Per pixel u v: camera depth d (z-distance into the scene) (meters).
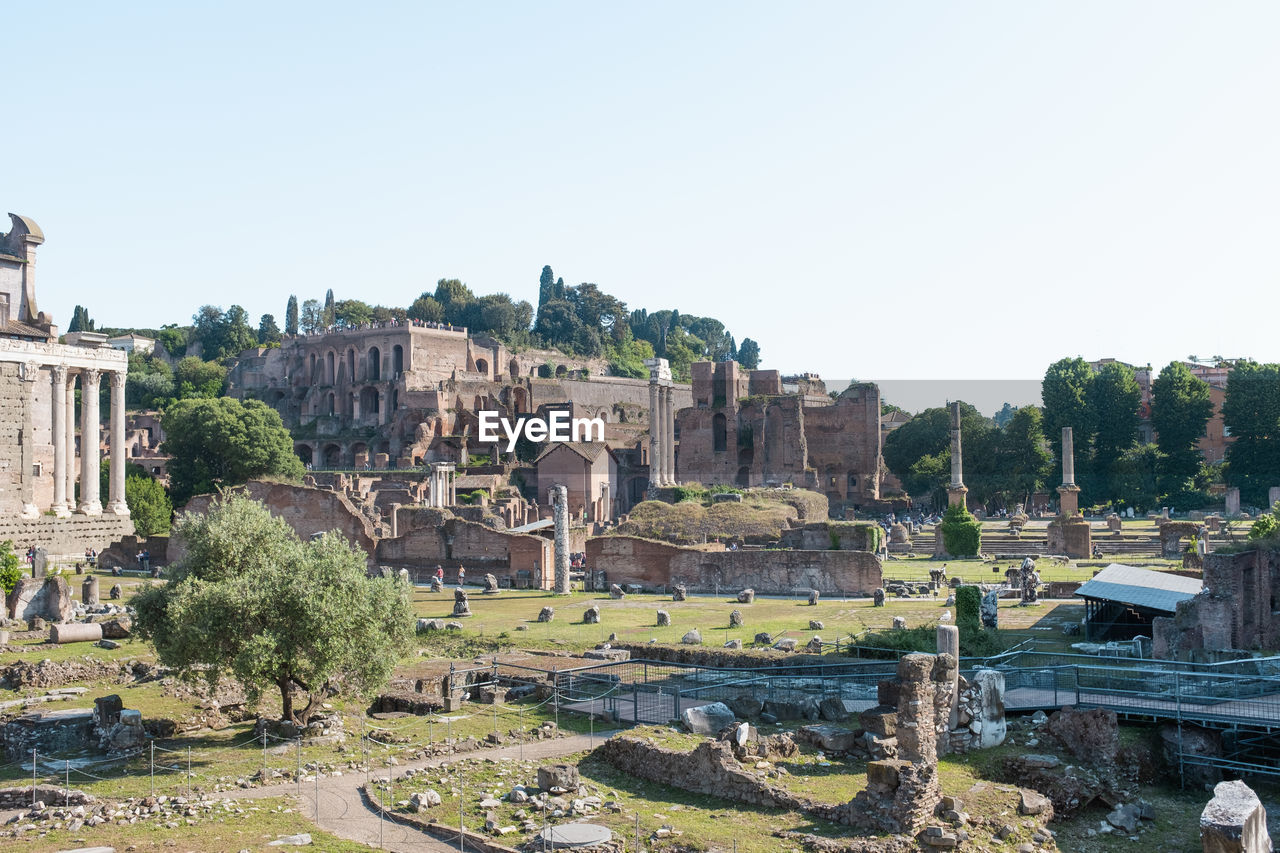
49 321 121.19
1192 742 38.06
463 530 93.94
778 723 41.25
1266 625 51.31
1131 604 54.97
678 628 64.81
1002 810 31.11
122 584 86.62
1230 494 144.12
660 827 29.75
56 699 45.34
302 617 40.91
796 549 88.75
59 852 27.23
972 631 52.12
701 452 174.00
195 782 34.34
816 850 28.00
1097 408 165.38
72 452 118.62
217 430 141.75
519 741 40.06
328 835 29.14
